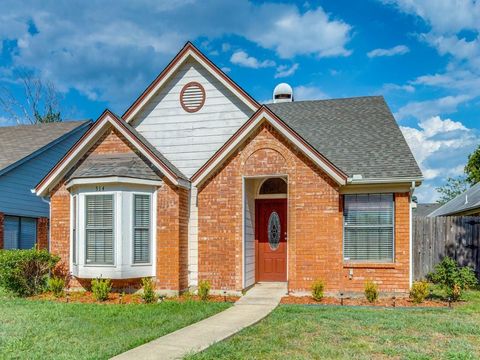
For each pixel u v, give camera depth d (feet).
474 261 55.21
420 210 130.93
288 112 57.47
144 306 36.58
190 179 44.75
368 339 26.27
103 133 45.78
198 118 48.42
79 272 41.98
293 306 36.42
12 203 61.31
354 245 42.01
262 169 42.78
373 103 56.65
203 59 47.91
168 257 42.55
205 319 32.04
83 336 27.02
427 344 25.29
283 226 48.08
